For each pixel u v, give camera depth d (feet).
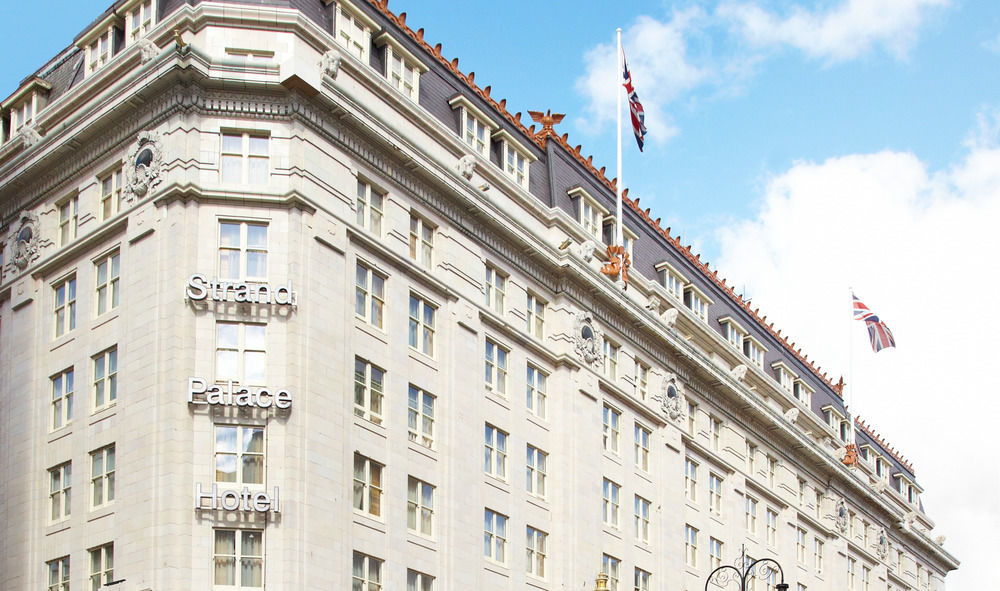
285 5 170.30
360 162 171.63
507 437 192.85
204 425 151.23
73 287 172.14
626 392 222.07
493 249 196.34
